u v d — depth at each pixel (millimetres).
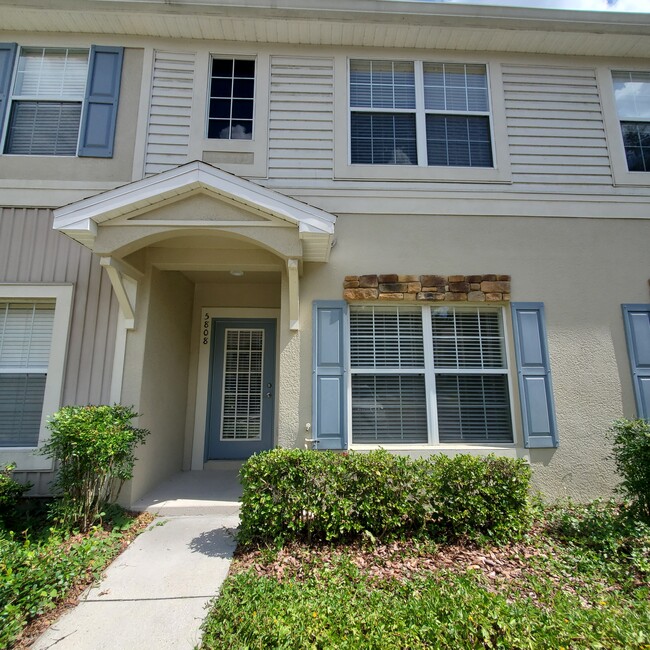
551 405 4855
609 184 5492
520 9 5383
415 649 2143
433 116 5641
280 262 5059
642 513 3861
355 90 5648
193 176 4129
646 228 5391
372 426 4832
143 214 4219
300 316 4941
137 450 4594
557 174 5484
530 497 4395
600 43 5648
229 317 6594
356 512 3648
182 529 3990
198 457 6156
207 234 4375
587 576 3080
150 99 5426
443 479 3789
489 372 4977
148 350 4898
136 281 4922
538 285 5152
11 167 5184
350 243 5156
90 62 5441
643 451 3871
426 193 5305
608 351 5043
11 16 5312
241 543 3604
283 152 5375
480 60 5723
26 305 5051
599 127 5656
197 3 5211
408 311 5086
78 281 4988
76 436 3771
